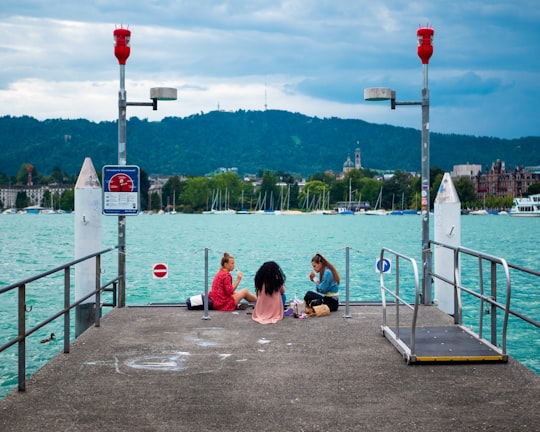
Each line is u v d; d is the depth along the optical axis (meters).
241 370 8.16
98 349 9.26
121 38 12.59
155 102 12.75
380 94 12.75
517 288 25.86
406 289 25.30
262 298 11.32
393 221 156.50
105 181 12.52
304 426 6.21
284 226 121.12
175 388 7.41
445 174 12.83
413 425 6.23
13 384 11.83
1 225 123.12
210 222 146.88
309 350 9.18
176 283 26.50
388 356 8.80
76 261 9.41
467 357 8.34
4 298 22.14
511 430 6.11
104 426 6.23
